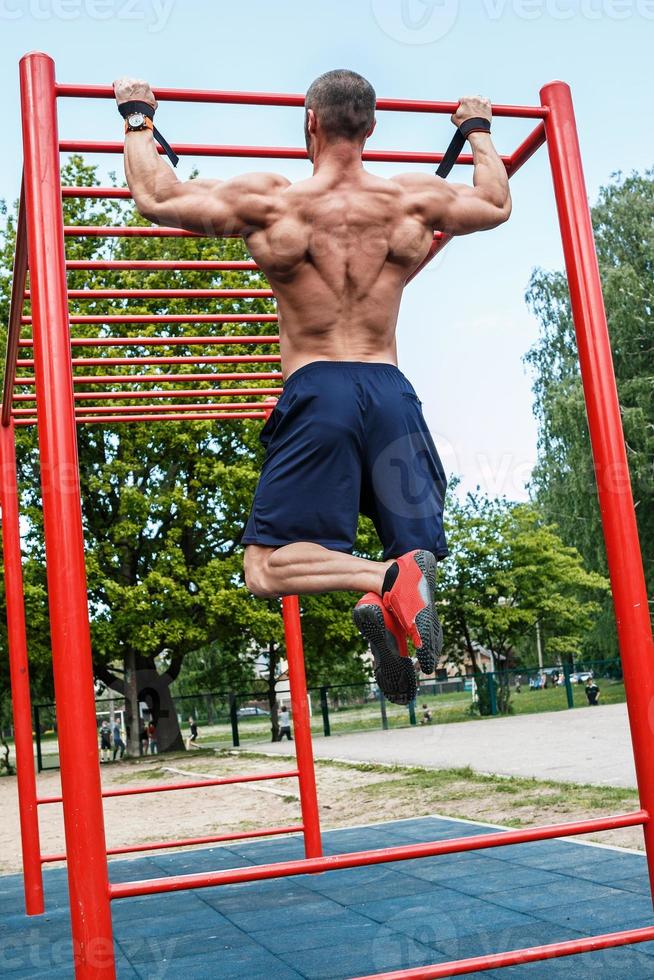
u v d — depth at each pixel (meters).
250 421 17.53
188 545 19.25
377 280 2.37
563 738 13.48
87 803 2.11
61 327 2.29
